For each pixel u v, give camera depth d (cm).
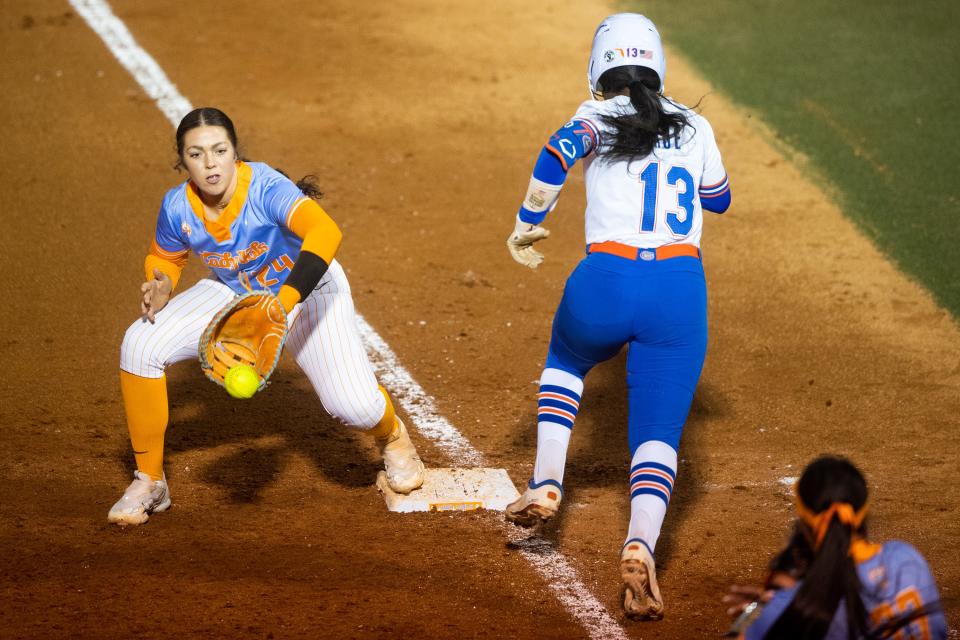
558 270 3356
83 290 3097
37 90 4409
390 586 1802
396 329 2986
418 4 5500
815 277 3331
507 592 1803
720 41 5144
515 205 3794
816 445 2442
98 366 2719
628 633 1680
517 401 2631
